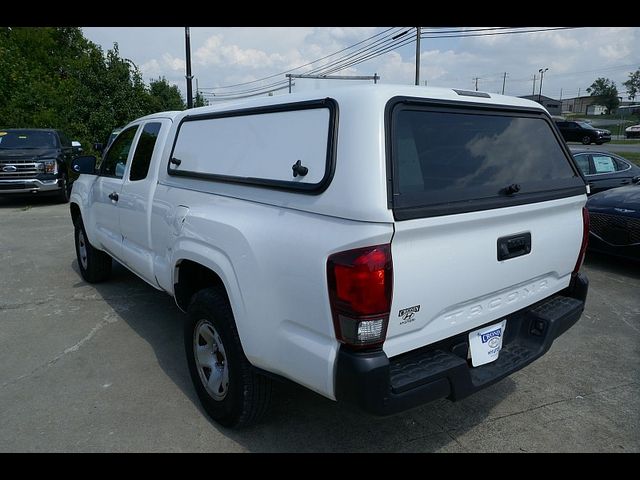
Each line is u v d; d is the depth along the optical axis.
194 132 3.55
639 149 29.19
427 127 2.53
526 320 3.08
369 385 2.19
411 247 2.27
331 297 2.24
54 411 3.33
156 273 3.94
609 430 3.15
